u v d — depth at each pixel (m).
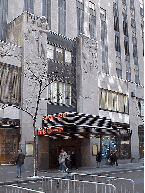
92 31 36.59
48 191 12.99
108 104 33.53
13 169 21.72
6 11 27.42
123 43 41.34
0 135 21.91
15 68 23.89
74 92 29.20
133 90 38.53
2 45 23.19
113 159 29.66
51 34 27.92
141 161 37.56
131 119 37.00
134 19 46.03
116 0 42.38
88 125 23.44
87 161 28.25
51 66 27.05
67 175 19.12
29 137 23.33
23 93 23.66
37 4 30.14
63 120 22.45
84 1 36.28
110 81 34.38
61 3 33.03
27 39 24.84
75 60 30.11
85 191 13.16
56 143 26.25
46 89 25.70
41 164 23.67
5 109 22.42
